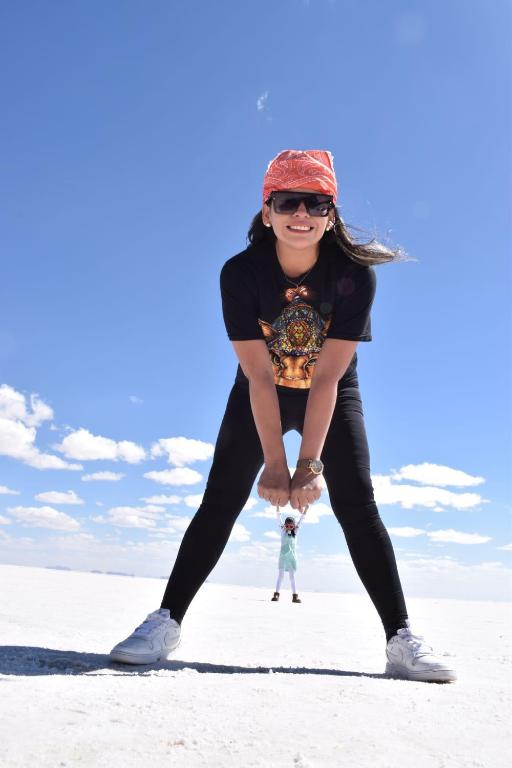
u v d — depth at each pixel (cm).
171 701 195
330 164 284
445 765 152
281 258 289
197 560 298
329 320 299
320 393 285
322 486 273
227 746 157
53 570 1378
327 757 154
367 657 341
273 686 222
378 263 295
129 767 142
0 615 436
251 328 292
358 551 295
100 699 193
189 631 440
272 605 792
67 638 353
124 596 728
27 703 184
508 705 211
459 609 930
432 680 259
